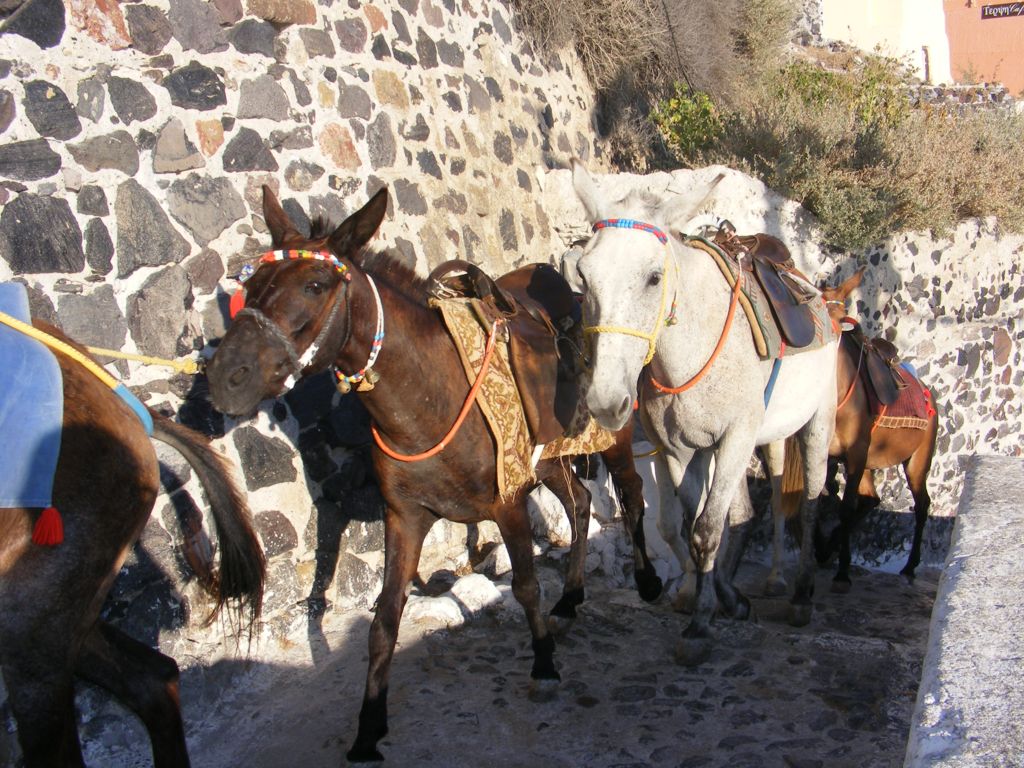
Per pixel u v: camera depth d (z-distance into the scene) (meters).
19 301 2.90
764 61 11.48
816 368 5.03
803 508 5.57
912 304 8.97
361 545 5.12
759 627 4.96
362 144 5.54
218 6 4.65
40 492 2.64
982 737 1.66
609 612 5.25
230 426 4.43
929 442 7.69
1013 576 2.39
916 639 5.58
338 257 3.35
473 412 3.80
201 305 4.36
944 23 20.88
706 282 4.24
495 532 6.11
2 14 3.69
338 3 5.54
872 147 8.66
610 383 3.59
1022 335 10.62
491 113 7.09
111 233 4.00
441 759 3.75
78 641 2.83
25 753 2.77
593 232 3.86
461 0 6.98
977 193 9.42
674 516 5.14
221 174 4.56
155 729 3.19
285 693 4.27
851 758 3.74
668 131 9.60
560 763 3.74
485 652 4.70
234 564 3.40
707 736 3.93
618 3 8.89
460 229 6.33
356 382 3.53
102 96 4.02
